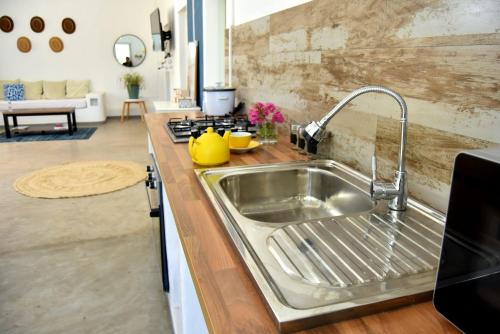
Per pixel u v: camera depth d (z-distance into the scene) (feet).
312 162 4.94
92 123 25.93
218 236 2.98
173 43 22.85
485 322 1.83
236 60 9.12
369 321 2.05
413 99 3.47
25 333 6.12
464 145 2.95
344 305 2.05
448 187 3.16
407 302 2.17
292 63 6.07
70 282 7.49
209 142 4.82
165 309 6.72
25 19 25.49
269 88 7.13
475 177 1.83
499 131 2.66
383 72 3.87
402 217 3.25
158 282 7.52
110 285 7.41
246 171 4.61
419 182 3.47
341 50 4.63
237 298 2.21
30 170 14.82
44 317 6.49
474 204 1.85
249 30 8.01
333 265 2.50
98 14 26.81
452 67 3.00
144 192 12.55
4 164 15.62
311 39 5.39
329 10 4.84
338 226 3.08
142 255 8.54
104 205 11.43
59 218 10.46
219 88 8.66
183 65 20.63
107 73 27.91
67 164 15.65
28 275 7.70
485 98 2.74
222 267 2.54
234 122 7.70
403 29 3.52
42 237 9.34
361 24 4.18
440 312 2.06
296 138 5.68
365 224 3.12
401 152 3.24
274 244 2.76
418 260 2.58
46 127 23.95
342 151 4.87
